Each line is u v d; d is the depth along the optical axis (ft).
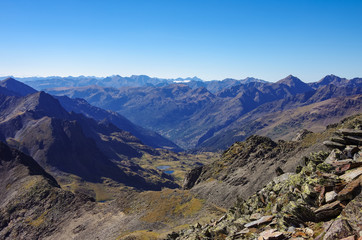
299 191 102.06
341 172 94.48
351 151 105.40
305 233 78.38
